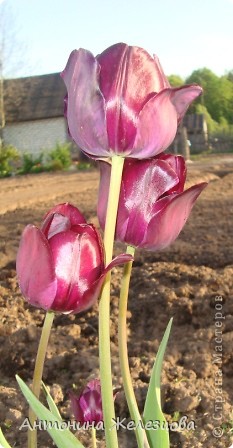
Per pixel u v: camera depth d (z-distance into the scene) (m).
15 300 1.11
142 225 0.40
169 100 0.36
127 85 0.35
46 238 0.36
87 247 0.36
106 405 0.38
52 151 5.39
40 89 6.66
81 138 0.37
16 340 0.92
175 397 0.77
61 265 0.36
